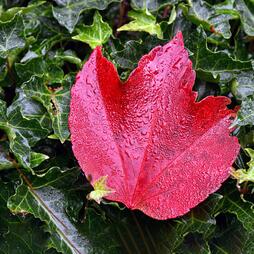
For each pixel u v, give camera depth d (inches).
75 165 23.6
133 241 23.1
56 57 24.8
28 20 25.3
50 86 24.5
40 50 25.0
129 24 24.9
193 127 22.3
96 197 21.3
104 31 24.8
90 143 22.0
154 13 25.5
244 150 23.6
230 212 23.3
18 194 22.4
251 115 22.8
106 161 22.0
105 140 22.1
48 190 22.9
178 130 22.3
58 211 22.8
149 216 22.3
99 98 22.3
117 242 23.0
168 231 22.9
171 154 22.2
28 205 22.5
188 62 22.4
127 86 22.3
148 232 23.1
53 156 23.8
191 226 22.8
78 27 25.1
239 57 25.6
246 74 24.5
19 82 24.6
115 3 25.8
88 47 25.6
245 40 25.9
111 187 21.8
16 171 23.1
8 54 24.1
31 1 25.6
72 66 25.4
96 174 21.8
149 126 22.2
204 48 24.4
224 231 23.8
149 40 24.3
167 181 22.0
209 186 21.9
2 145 23.3
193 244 23.2
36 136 23.2
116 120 22.2
